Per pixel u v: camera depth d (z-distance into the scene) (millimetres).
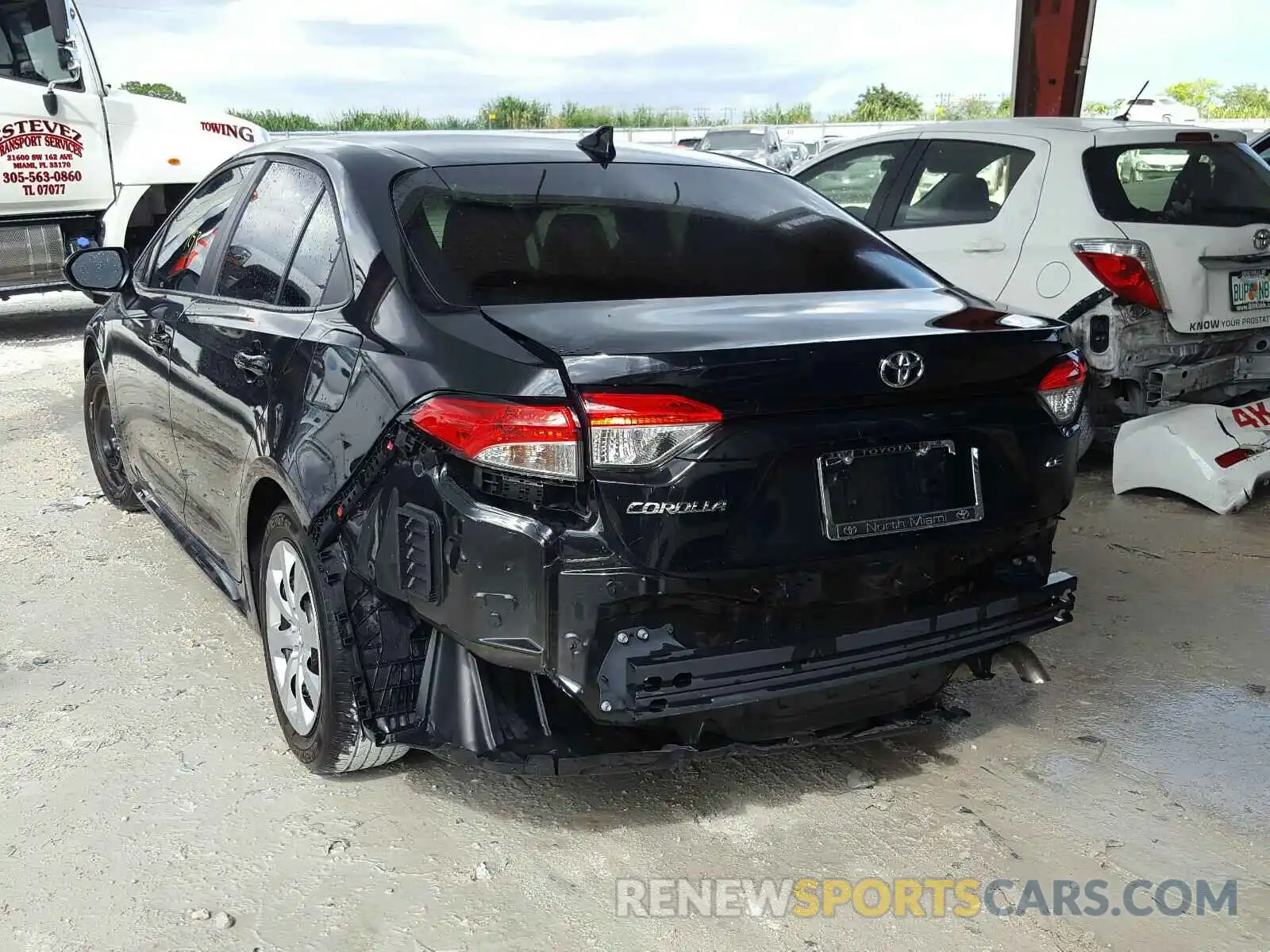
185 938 2418
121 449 4918
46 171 9781
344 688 2768
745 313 2682
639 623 2400
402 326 2689
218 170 4176
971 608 2721
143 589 4414
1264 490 5625
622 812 2914
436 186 3070
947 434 2613
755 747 2670
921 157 6309
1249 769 3111
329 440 2781
